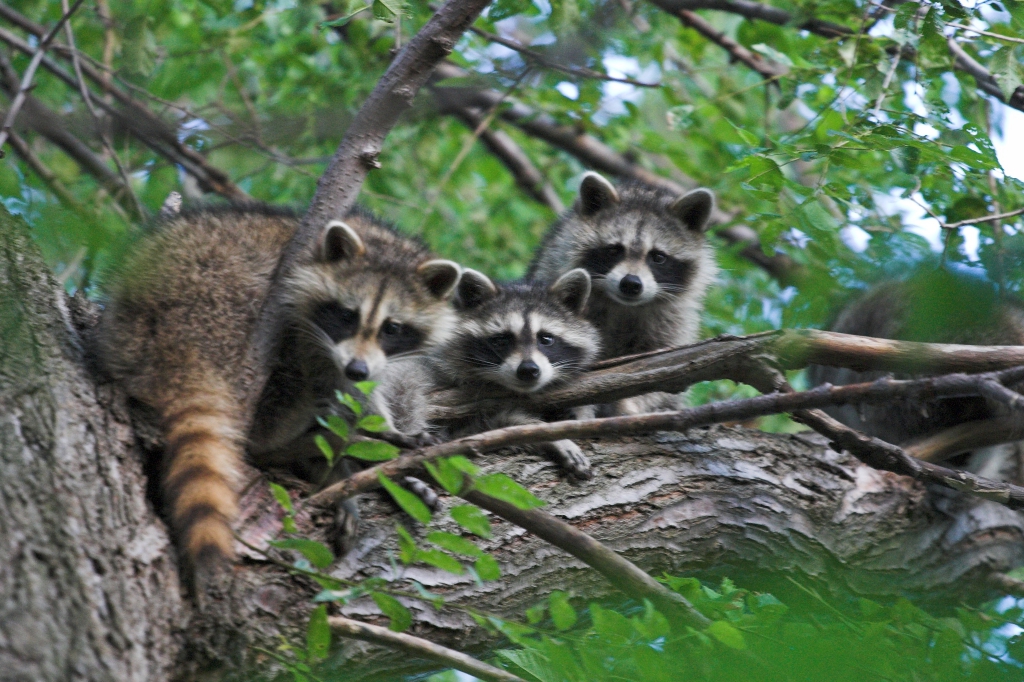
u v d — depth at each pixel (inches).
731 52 520.7
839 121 418.6
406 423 335.0
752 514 298.7
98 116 441.1
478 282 403.2
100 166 388.2
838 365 295.9
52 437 209.5
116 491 211.6
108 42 472.1
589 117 531.8
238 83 492.1
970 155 301.3
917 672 226.7
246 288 271.1
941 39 340.8
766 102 503.2
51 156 458.6
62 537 188.4
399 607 201.0
